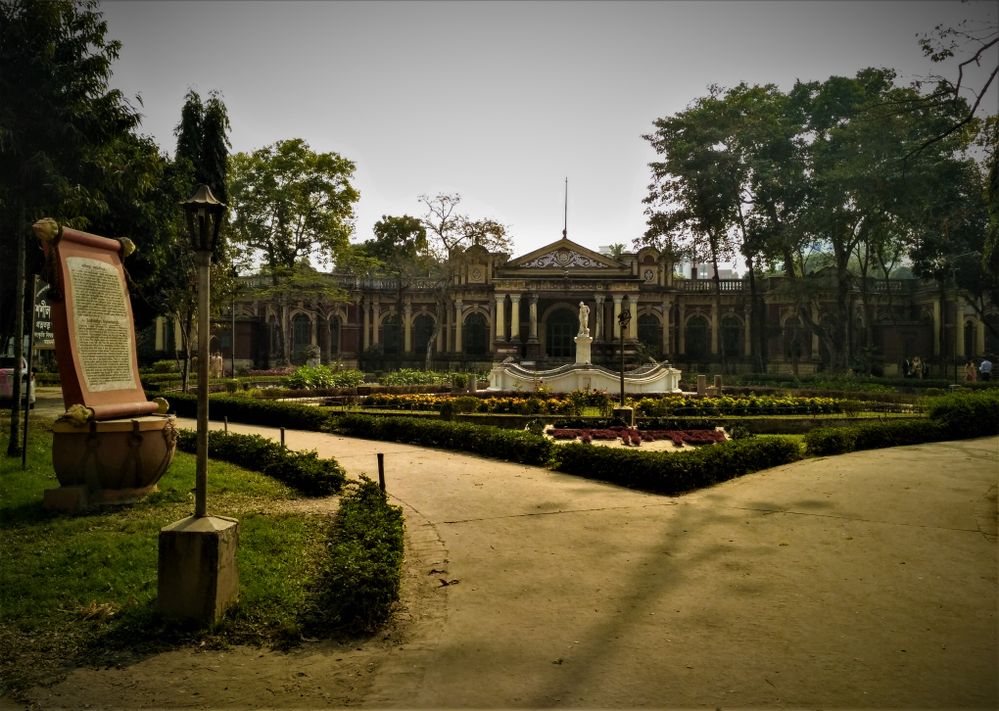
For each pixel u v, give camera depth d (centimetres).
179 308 2405
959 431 1364
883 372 4506
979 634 445
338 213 4212
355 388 2544
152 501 751
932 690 373
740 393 2611
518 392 2333
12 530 635
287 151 4016
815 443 1152
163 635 437
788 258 3694
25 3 1434
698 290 4891
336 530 652
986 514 735
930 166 2934
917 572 562
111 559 554
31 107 1443
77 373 733
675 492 855
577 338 2527
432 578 561
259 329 4644
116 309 798
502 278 4703
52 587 499
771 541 649
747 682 384
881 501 795
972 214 2975
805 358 4547
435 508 789
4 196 1465
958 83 1420
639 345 4406
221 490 826
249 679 392
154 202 2084
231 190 3738
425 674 398
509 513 764
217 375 3341
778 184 3544
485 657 420
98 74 1541
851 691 372
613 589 531
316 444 1311
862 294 4259
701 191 3709
